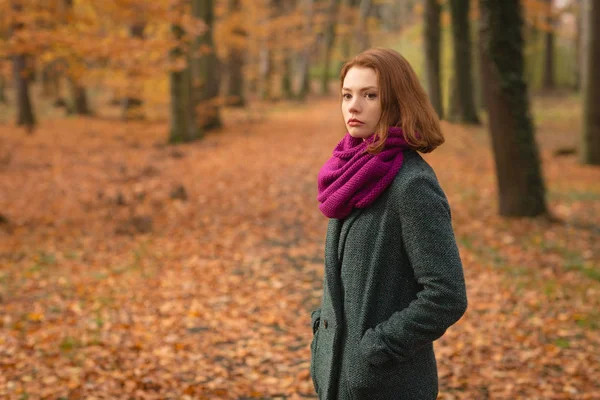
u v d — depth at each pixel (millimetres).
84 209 8484
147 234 7242
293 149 13617
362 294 1510
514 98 7336
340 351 1568
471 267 5805
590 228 7262
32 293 5203
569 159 12516
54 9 8445
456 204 8352
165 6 9359
